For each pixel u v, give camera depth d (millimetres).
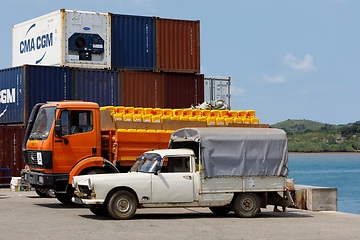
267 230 10367
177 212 13984
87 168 14281
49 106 14500
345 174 77562
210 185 12328
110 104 22906
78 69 22344
